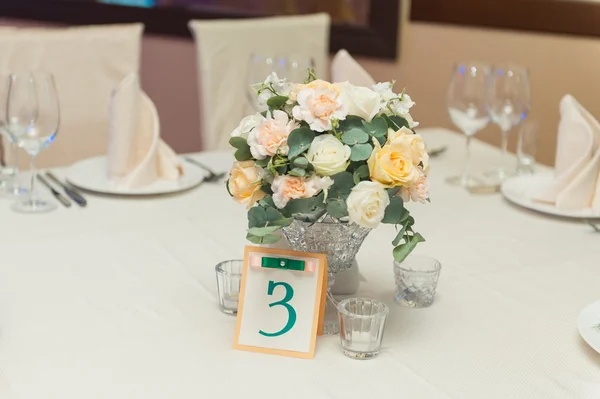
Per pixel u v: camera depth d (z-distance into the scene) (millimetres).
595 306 1194
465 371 1047
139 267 1335
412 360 1070
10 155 2059
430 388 1005
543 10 2844
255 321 1097
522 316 1207
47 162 2234
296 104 1085
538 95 2963
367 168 1046
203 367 1038
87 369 1021
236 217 1591
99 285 1260
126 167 1688
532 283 1326
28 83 1561
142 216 1566
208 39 2416
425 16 3166
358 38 3295
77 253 1376
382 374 1034
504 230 1568
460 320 1188
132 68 2328
